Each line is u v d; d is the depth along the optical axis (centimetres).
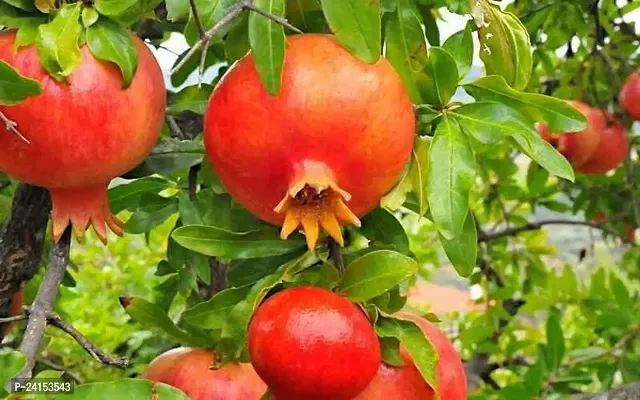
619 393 91
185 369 69
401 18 65
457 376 65
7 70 57
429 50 64
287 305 59
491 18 69
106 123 60
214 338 70
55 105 59
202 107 74
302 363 58
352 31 59
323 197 60
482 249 152
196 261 83
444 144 62
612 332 122
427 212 68
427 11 71
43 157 60
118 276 155
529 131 64
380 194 61
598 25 122
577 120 65
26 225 72
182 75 81
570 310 174
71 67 59
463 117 64
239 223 72
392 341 62
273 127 58
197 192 82
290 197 58
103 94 60
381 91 59
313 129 58
